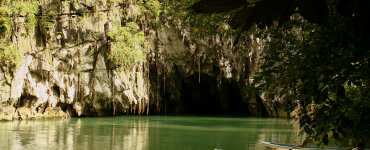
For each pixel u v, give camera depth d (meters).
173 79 35.16
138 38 26.97
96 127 20.53
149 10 28.56
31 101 26.12
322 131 2.33
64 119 26.66
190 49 29.64
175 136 16.44
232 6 0.95
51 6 25.48
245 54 29.44
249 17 1.04
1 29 22.94
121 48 26.45
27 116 25.77
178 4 10.10
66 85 26.70
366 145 5.50
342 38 2.04
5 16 22.53
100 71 27.34
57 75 26.31
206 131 18.91
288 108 2.43
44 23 25.02
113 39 26.83
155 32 30.06
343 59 1.89
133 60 27.02
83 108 28.78
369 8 0.94
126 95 28.39
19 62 24.12
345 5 0.97
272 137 16.12
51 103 27.00
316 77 2.02
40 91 25.95
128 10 27.80
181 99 40.03
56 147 12.83
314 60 2.10
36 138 15.19
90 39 26.33
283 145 9.59
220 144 13.91
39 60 25.25
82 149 12.41
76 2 25.55
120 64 27.69
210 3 0.94
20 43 24.25
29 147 12.77
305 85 2.08
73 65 26.48
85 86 27.33
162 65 32.12
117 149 12.48
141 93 30.12
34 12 23.92
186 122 25.38
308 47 2.45
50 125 21.47
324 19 0.97
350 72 1.89
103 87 27.70
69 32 25.84
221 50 29.89
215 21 7.53
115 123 23.56
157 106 35.41
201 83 39.69
